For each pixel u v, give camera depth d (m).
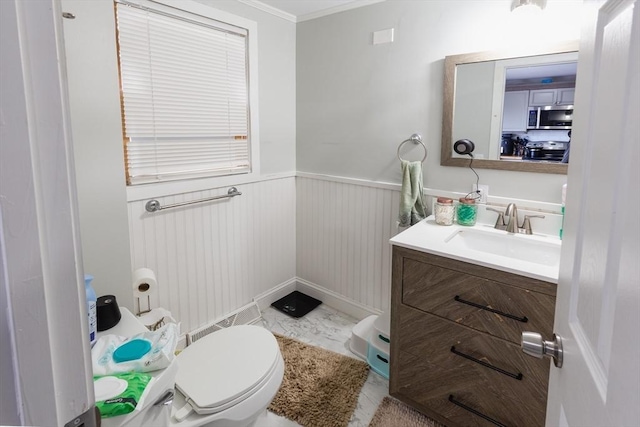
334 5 2.29
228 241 2.32
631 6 0.45
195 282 2.17
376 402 1.81
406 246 1.60
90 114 1.31
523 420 1.40
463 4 1.86
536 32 1.67
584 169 0.63
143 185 1.85
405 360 1.70
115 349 1.05
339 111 2.42
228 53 2.14
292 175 2.71
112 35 1.33
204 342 1.54
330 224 2.60
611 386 0.45
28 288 0.36
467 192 1.97
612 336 0.45
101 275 1.41
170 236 2.01
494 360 1.43
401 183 2.22
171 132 1.94
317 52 2.46
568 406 0.64
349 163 2.44
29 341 0.37
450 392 1.58
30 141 0.35
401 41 2.09
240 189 2.35
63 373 0.41
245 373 1.36
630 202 0.42
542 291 1.28
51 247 0.38
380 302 2.44
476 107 1.87
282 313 2.63
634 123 0.42
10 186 0.34
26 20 0.34
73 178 0.40
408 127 2.14
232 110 2.22
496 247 1.77
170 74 1.89
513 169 1.80
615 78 0.50
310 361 2.09
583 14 0.67
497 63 1.78
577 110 0.69
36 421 0.38
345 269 2.58
